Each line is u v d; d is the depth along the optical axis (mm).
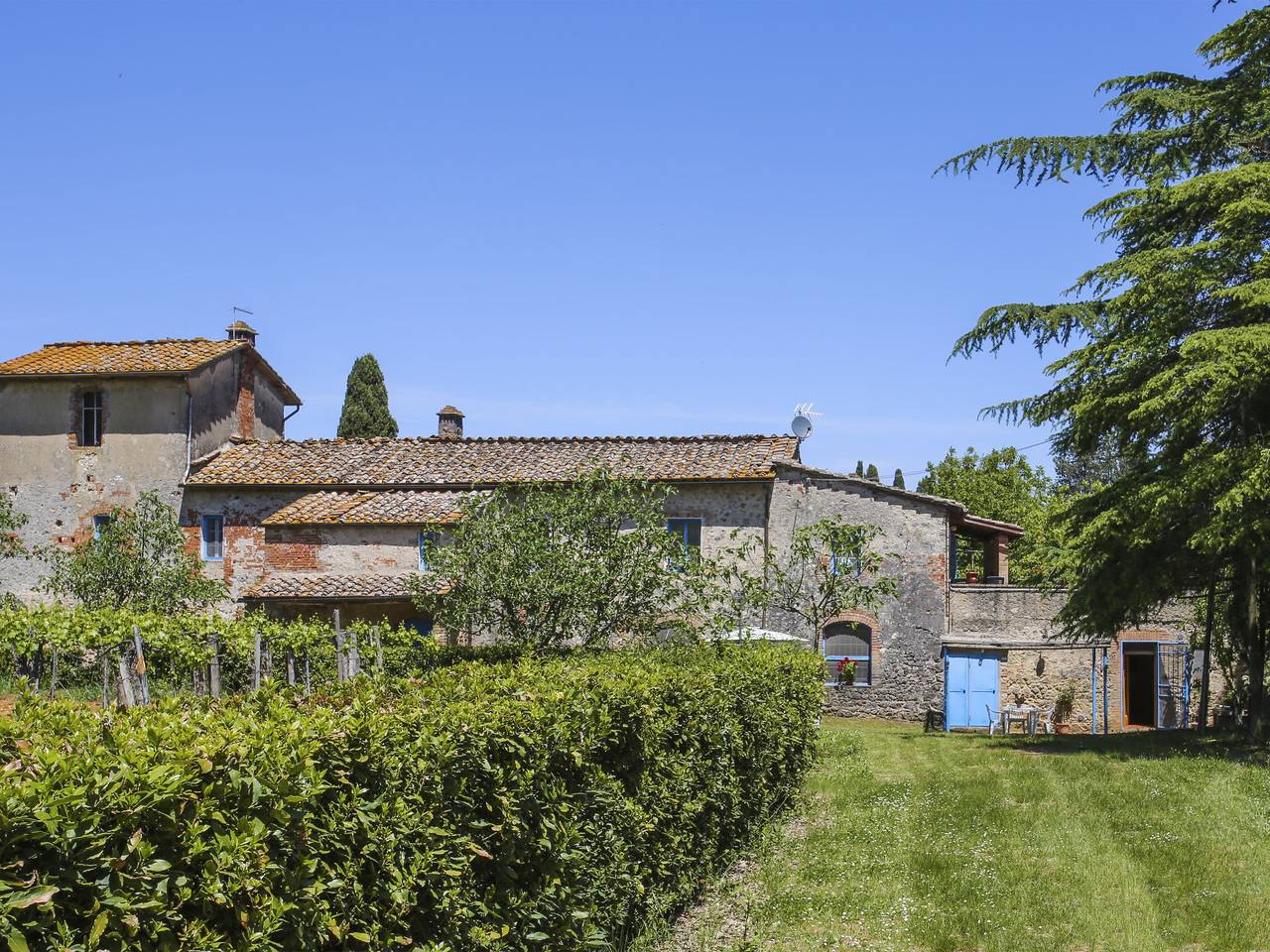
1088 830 11656
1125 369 19312
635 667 9242
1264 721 19875
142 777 3787
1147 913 8539
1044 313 20422
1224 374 17062
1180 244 20406
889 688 26516
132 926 3541
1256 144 19891
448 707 6020
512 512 15625
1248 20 18891
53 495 27922
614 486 16141
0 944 3145
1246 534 17234
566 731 7012
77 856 3498
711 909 9094
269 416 33000
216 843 4012
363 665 15547
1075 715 27188
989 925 8273
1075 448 21328
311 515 25594
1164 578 19266
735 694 11156
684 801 9141
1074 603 20578
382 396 45406
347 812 4879
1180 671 27094
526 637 15195
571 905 6867
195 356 28438
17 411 28281
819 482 26750
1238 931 7992
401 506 25844
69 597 27203
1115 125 21250
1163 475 18531
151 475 27625
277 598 23656
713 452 28047
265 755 4391
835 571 23656
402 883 5082
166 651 14977
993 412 21766
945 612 26484
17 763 3926
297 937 4406
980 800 13438
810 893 9305
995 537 29609
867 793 14188
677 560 15938
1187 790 14055
